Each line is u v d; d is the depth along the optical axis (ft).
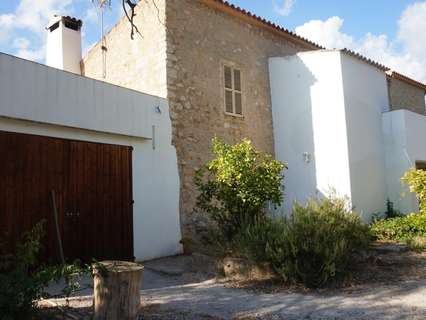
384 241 29.07
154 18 30.60
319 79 35.76
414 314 13.84
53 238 20.76
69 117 21.94
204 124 31.01
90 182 22.99
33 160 20.47
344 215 20.95
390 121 39.81
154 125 27.25
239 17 35.47
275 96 37.70
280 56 38.81
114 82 34.83
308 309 14.82
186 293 17.52
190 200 29.07
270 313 14.42
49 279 12.36
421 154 40.96
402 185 38.58
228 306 15.38
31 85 20.33
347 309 14.67
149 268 22.98
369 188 36.29
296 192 35.91
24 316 12.05
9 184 19.40
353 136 35.14
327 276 17.98
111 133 24.30
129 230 24.77
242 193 24.09
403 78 47.78
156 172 27.04
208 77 32.04
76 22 41.29
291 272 18.38
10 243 19.08
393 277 19.39
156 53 30.07
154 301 16.16
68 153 22.09
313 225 19.13
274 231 19.88
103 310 12.67
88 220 22.59
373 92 39.40
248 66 35.94
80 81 22.74
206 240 27.50
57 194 21.31
